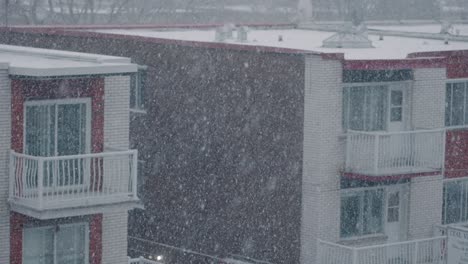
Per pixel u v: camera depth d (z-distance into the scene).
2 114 29.30
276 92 38.03
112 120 31.44
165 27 48.91
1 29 47.22
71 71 29.36
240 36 41.69
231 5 74.75
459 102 40.84
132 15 69.94
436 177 40.00
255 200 39.12
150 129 42.16
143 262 35.22
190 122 40.88
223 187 40.12
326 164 37.09
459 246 37.66
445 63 39.12
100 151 31.23
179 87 41.06
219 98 39.88
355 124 38.03
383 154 36.97
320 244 37.06
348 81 37.62
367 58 37.22
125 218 32.03
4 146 29.42
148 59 41.88
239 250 39.81
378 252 36.50
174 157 41.53
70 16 68.75
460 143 40.94
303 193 37.56
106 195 29.88
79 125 30.97
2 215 29.50
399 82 38.94
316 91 36.81
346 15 75.38
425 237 39.91
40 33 45.78
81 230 31.16
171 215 41.94
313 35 47.41
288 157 37.91
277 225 38.44
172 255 42.09
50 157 28.52
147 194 42.66
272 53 37.94
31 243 30.31
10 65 29.23
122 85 31.55
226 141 39.81
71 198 29.23
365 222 38.78
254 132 38.91
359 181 38.22
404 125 39.22
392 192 39.34
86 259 31.28
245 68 38.94
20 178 29.31
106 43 43.09
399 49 40.84
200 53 40.25
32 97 29.92
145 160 42.50
